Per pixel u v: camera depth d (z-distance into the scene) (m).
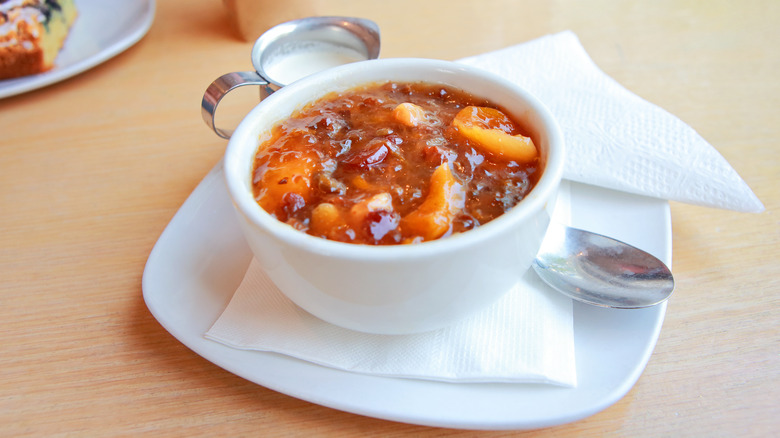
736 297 0.36
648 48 0.54
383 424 0.33
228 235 0.40
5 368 0.35
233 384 0.34
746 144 0.44
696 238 0.39
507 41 0.55
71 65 0.53
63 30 0.57
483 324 0.34
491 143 0.35
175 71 0.54
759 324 0.35
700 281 0.37
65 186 0.45
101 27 0.59
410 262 0.30
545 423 0.31
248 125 0.35
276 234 0.31
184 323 0.35
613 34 0.56
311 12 0.57
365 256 0.30
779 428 0.32
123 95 0.52
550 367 0.32
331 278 0.31
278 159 0.35
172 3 0.64
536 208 0.31
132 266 0.40
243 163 0.34
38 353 0.36
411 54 0.54
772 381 0.33
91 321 0.37
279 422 0.33
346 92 0.39
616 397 0.31
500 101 0.37
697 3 0.59
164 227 0.42
